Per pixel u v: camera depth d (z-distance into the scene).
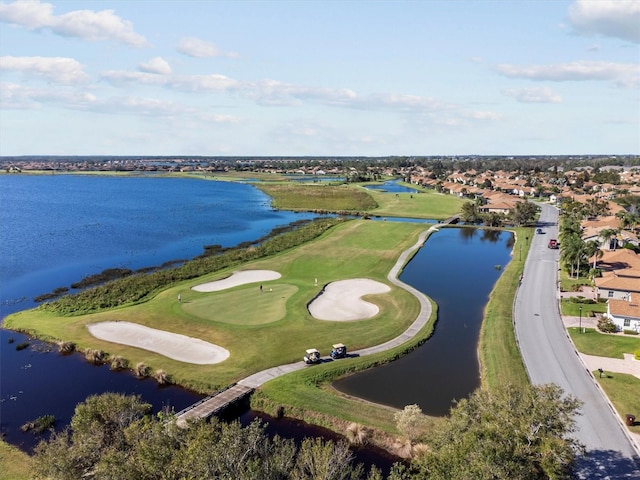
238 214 159.00
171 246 109.94
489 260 96.81
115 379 47.00
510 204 161.12
